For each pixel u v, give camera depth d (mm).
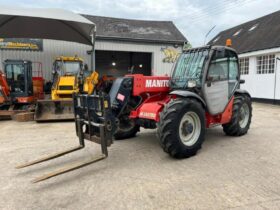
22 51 13938
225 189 3098
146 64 23125
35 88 11586
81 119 4184
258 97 14430
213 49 4652
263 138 5484
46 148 4902
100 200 2885
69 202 2855
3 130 6832
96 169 3787
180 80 4812
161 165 3906
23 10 9102
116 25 18156
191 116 4246
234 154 4395
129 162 4055
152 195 2977
